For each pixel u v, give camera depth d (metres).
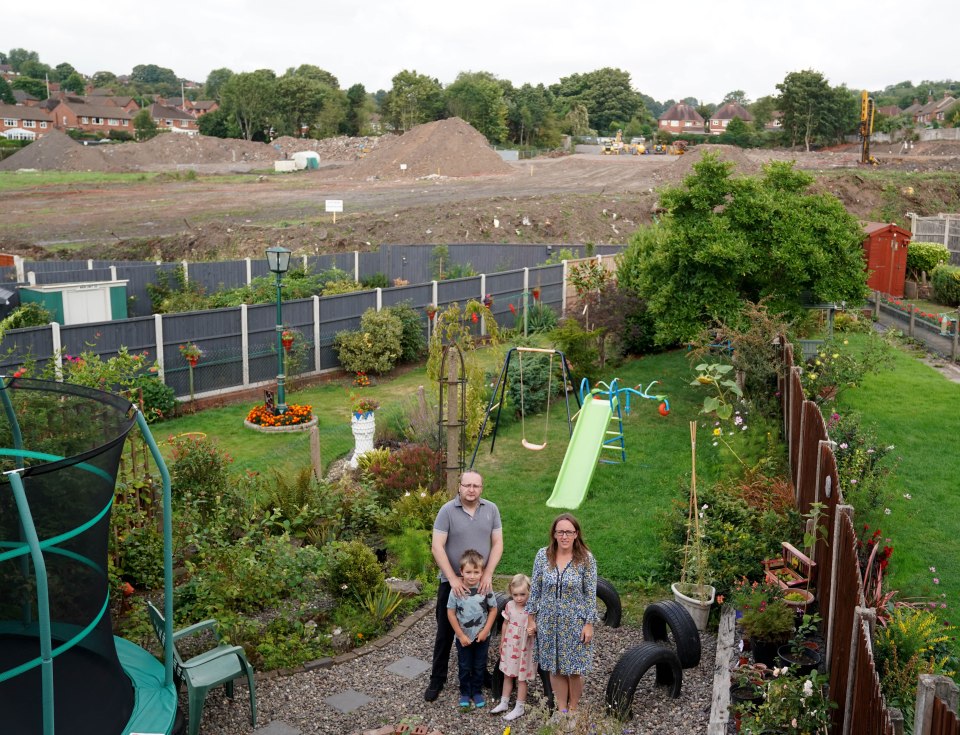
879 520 10.37
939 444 13.73
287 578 8.71
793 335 16.84
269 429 18.52
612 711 6.95
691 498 10.03
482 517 7.45
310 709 7.31
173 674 6.93
